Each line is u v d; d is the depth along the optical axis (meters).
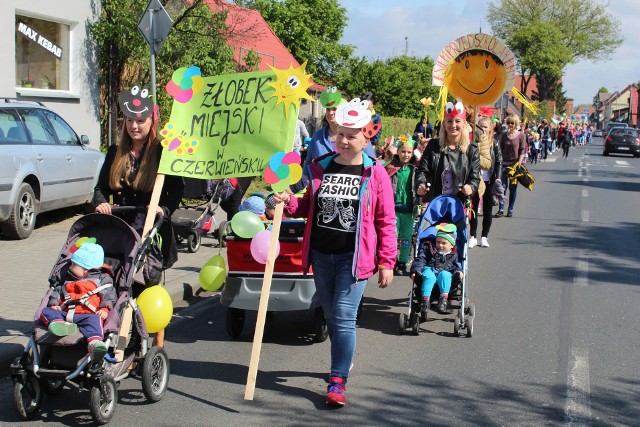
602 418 5.14
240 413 5.14
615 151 46.69
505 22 83.19
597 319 7.73
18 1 14.05
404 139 9.41
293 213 5.57
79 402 5.30
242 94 5.90
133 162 5.74
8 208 10.45
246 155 5.75
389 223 5.40
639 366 6.26
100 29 16.23
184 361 6.32
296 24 42.06
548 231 13.80
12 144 10.66
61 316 4.75
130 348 5.32
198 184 11.20
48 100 15.12
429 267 7.11
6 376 5.77
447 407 5.31
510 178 15.50
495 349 6.71
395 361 6.36
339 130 5.31
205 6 17.11
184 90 6.02
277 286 6.72
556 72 79.81
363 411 5.21
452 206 7.31
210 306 8.26
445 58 10.04
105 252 5.31
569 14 82.00
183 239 11.33
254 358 5.40
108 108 17.27
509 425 4.99
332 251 5.32
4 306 7.17
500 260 10.92
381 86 38.31
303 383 5.80
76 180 12.16
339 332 5.29
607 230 14.01
